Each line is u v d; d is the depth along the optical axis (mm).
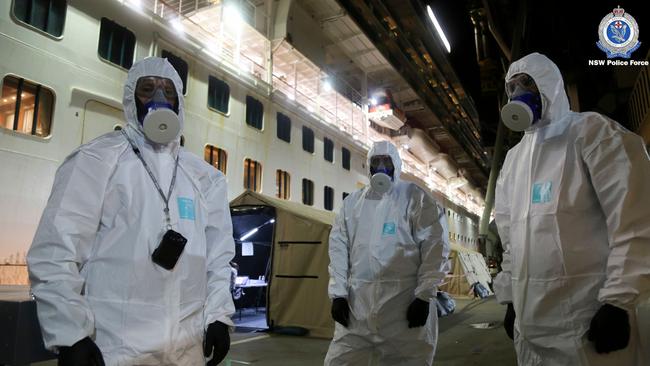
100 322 1427
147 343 1438
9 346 1422
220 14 13078
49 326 1285
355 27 19969
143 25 10195
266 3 16266
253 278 12203
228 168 12500
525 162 1970
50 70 8125
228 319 1712
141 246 1513
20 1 7840
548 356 1775
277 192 14633
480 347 6660
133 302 1461
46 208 1454
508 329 2127
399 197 2869
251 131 13570
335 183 18375
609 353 1603
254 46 15703
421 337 2646
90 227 1478
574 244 1721
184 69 11406
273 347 6449
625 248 1551
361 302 2695
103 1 9297
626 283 1502
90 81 8812
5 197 7191
